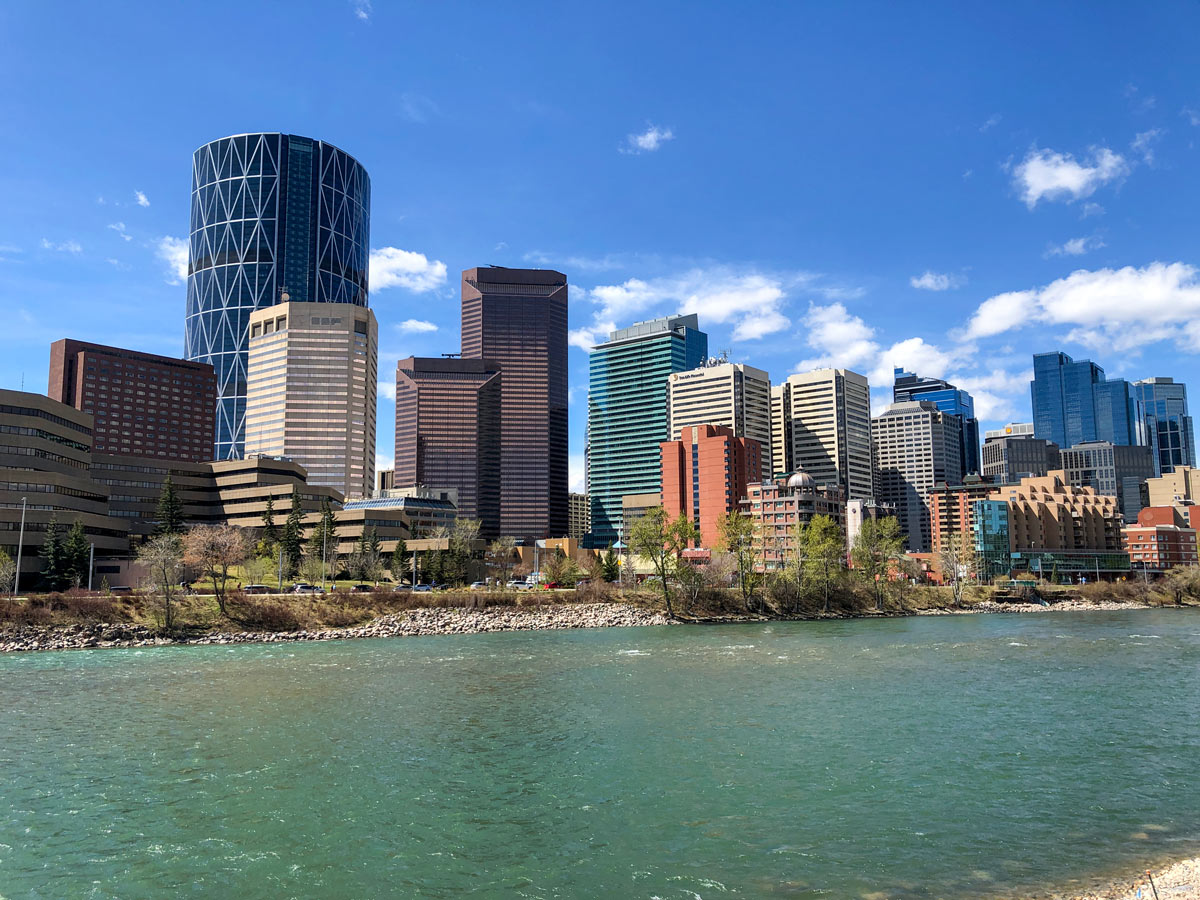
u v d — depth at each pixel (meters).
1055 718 61.31
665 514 174.50
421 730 57.50
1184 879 30.58
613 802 41.31
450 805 40.97
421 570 197.88
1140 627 153.12
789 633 138.00
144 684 77.69
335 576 191.50
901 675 83.62
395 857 34.28
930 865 32.88
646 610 164.25
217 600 130.50
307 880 32.06
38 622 115.00
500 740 54.50
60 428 190.88
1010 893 30.09
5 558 143.00
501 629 144.25
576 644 117.56
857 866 32.81
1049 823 37.88
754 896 30.05
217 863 33.78
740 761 49.00
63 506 181.12
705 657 100.12
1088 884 30.77
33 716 62.31
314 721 60.50
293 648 111.88
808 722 59.91
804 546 195.62
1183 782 44.41
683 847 35.12
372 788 43.81
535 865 33.28
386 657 100.38
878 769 47.12
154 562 141.12
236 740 54.53
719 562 187.75
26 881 32.16
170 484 198.75
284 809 40.41
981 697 70.31
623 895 30.28
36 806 40.88
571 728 58.06
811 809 40.09
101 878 32.38
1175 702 67.94
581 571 197.25
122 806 40.88
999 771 46.62
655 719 61.16
